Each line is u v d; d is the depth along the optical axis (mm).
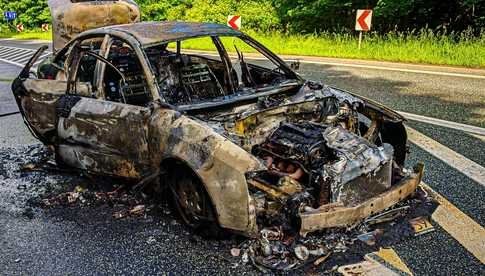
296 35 18641
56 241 3793
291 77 4898
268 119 4047
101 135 4309
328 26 19953
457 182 4664
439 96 8281
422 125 6586
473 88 8828
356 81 9805
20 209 4383
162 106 3893
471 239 3617
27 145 6262
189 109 3881
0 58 16391
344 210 3283
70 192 4695
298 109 4207
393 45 13969
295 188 3436
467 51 12172
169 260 3457
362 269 3236
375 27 18312
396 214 3926
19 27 33281
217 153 3336
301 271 3221
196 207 3666
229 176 3266
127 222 4059
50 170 5309
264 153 3758
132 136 4035
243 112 3967
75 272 3352
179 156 3541
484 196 4352
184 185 3748
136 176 4172
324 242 3523
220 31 4742
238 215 3283
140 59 4133
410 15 17641
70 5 7508
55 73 5508
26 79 5320
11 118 7719
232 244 3623
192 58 5891
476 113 7145
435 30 17094
